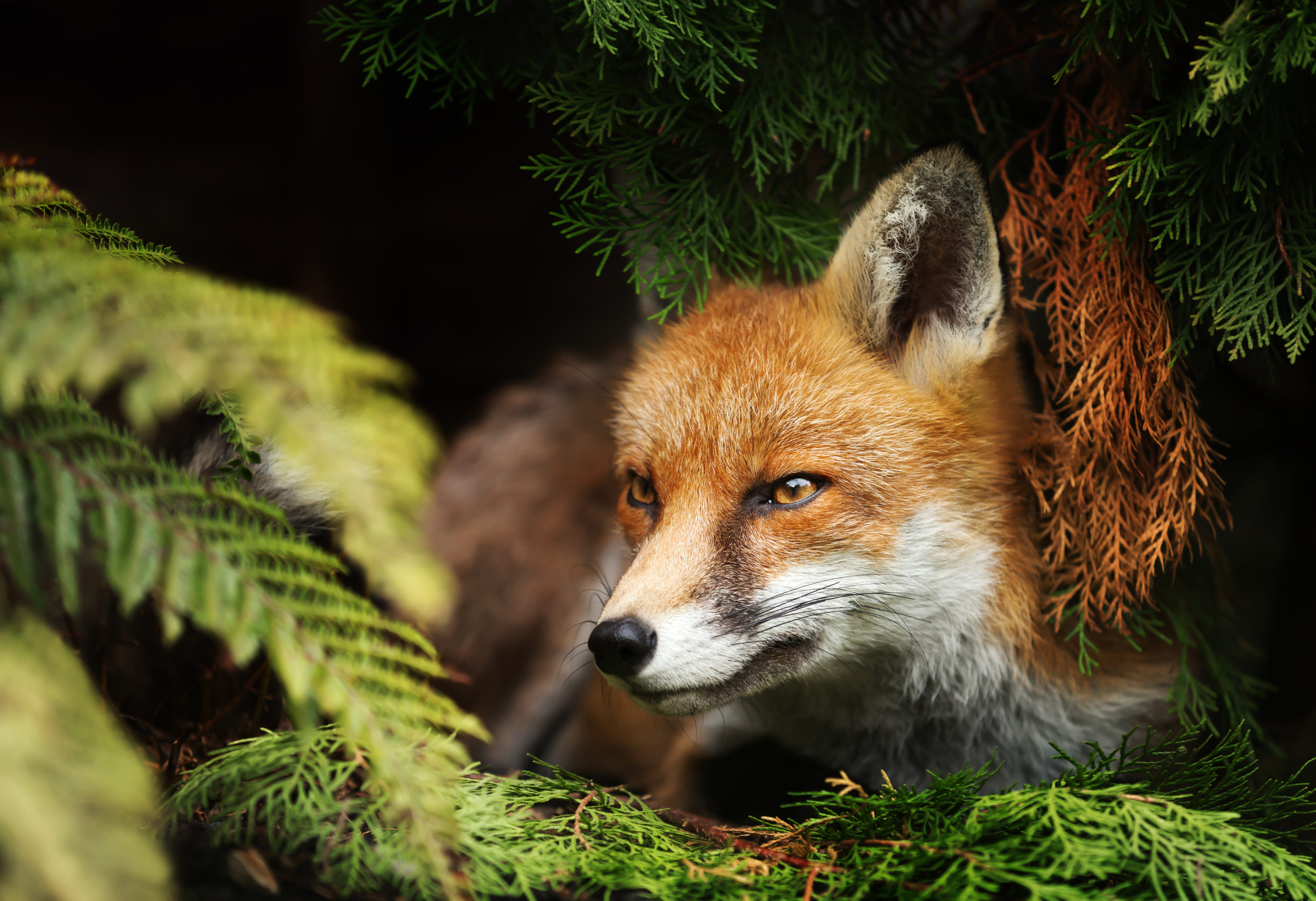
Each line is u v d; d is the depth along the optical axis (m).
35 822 1.89
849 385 2.83
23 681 2.09
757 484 2.82
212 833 2.67
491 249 4.54
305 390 2.54
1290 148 2.76
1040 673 2.83
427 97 4.32
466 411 4.24
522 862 2.67
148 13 4.55
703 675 2.79
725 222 2.86
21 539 2.25
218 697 2.76
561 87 2.81
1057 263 2.83
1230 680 2.86
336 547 2.76
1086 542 2.82
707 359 2.85
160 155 4.46
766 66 2.83
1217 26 2.73
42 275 2.38
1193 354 2.83
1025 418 2.84
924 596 2.82
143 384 2.19
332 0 3.77
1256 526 3.15
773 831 2.72
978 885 2.66
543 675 3.08
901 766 2.86
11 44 4.44
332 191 4.16
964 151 2.81
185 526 2.42
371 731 2.51
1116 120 2.80
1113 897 2.66
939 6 2.87
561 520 3.12
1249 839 2.68
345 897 2.66
